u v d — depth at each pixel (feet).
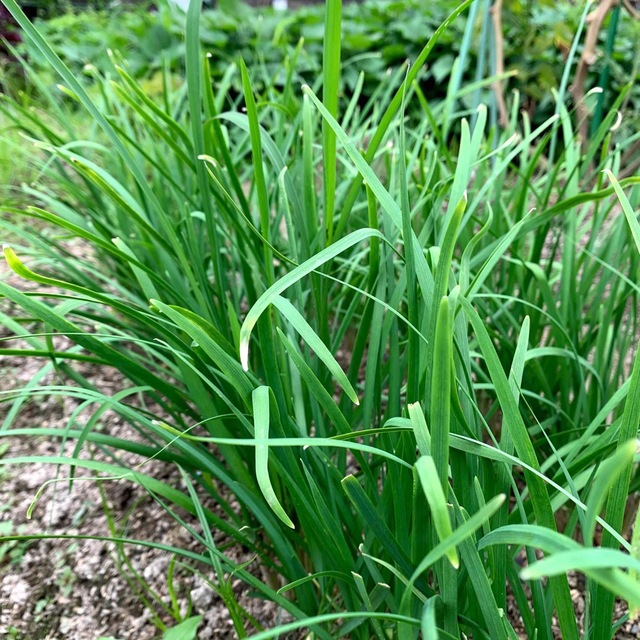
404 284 1.17
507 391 0.73
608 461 0.56
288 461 1.00
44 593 1.51
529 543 0.63
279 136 1.91
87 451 1.90
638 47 3.45
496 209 1.71
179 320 0.86
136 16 6.92
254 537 1.30
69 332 0.96
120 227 1.90
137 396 2.13
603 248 1.63
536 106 5.16
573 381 1.54
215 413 1.21
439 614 0.85
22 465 1.88
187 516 1.70
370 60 5.74
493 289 1.79
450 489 0.73
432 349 0.82
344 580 1.01
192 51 1.11
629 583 0.47
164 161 1.91
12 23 6.99
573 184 1.69
